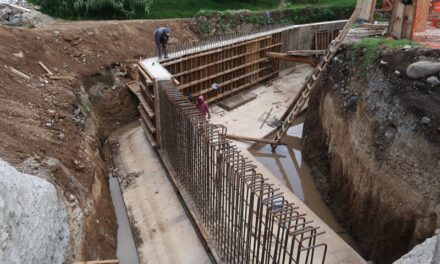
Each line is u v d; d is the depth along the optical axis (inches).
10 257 183.9
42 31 598.2
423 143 341.7
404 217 347.6
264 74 820.0
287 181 521.0
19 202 211.0
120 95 604.4
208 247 346.0
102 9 831.1
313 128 574.9
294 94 770.8
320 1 1148.5
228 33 852.0
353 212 416.8
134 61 658.2
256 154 581.3
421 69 378.0
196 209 391.2
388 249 362.9
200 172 361.4
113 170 488.4
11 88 411.2
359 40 522.9
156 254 362.6
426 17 494.3
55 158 331.0
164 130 480.7
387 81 409.1
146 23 764.6
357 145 426.0
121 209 425.4
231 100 722.8
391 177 366.6
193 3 970.7
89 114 498.6
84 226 304.2
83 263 263.3
